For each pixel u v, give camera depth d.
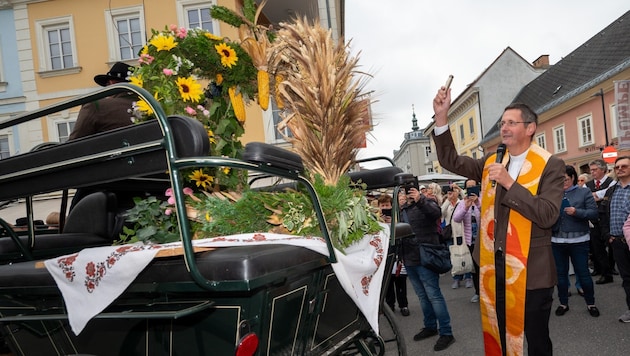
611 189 6.14
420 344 5.11
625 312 5.55
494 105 41.62
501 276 2.76
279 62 3.24
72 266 2.01
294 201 2.39
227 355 1.84
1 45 13.68
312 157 2.98
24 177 2.15
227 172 2.95
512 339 2.71
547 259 2.67
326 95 2.96
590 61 29.30
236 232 2.31
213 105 3.10
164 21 12.54
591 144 25.55
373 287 2.55
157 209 2.37
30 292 2.16
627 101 13.90
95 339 2.10
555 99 29.98
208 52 2.98
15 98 13.50
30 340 2.29
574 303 6.31
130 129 1.89
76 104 2.04
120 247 2.02
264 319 1.88
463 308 6.53
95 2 13.17
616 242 5.20
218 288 1.72
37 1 13.41
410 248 4.91
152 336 1.97
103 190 2.94
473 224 6.71
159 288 1.87
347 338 2.73
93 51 13.20
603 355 4.29
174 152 1.77
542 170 2.71
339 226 2.45
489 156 3.05
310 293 2.22
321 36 3.09
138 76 2.81
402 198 5.51
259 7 3.26
